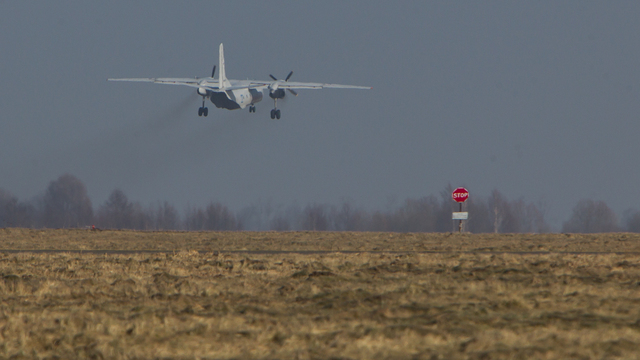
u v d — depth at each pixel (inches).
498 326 2244.1
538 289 3078.2
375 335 2106.3
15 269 4121.6
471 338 2064.5
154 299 2906.0
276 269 4047.7
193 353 1972.2
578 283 3240.7
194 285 3287.4
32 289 3221.0
